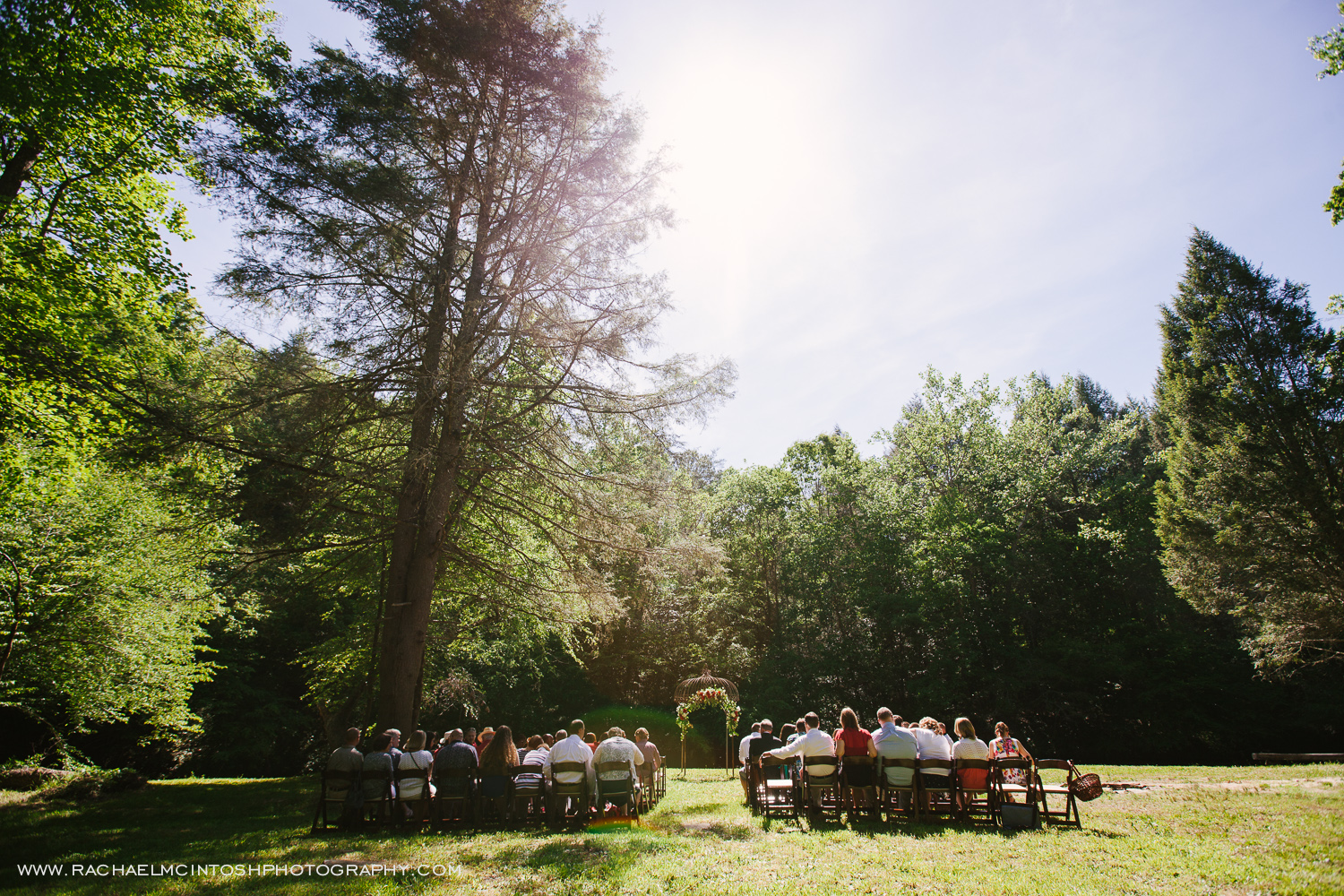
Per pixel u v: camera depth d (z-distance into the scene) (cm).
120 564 1576
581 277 1217
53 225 1202
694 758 2850
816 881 477
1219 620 2973
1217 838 578
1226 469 2397
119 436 1014
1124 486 3100
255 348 1041
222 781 1477
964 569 2828
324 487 1035
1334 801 744
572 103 1162
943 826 702
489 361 1119
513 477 1260
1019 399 3244
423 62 1072
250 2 1365
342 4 1062
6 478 1230
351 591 1680
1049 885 448
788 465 3650
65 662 1527
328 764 774
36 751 1916
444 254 1098
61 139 1132
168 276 1313
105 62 1141
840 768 765
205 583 1602
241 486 1012
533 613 1356
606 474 1255
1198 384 2545
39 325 1070
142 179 1333
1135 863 500
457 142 1163
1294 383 2388
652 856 573
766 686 2809
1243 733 2528
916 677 2727
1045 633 2830
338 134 1052
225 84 1082
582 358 1160
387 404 1124
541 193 1223
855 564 2970
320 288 1071
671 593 2672
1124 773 1255
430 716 2711
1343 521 2147
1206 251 2652
